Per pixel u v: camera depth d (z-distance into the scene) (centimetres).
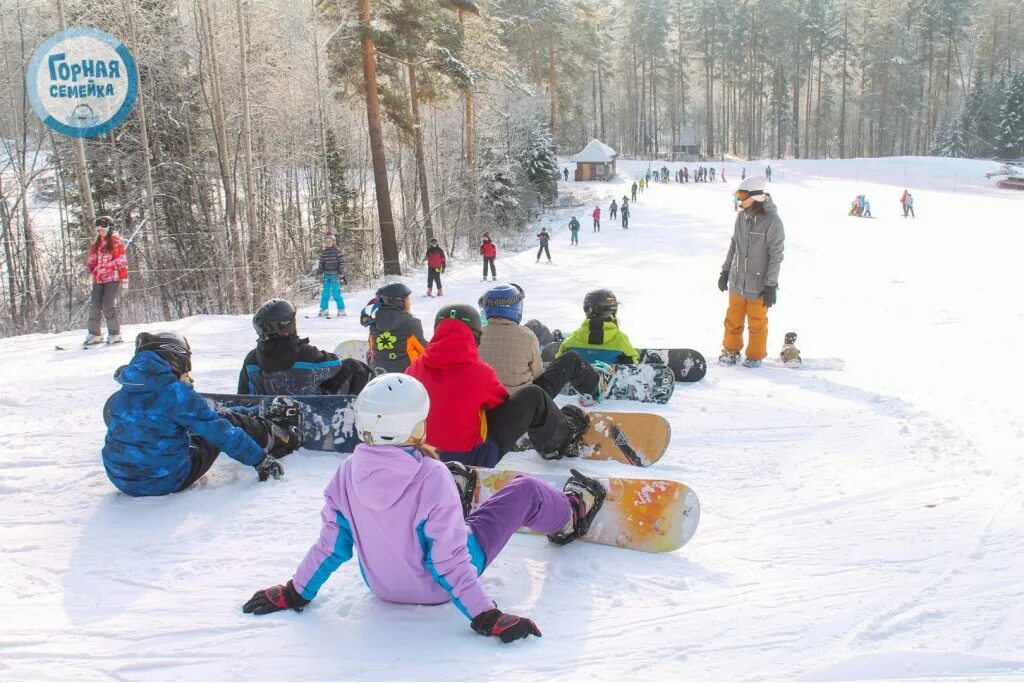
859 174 7919
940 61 10619
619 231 4056
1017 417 621
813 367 920
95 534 395
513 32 6253
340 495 299
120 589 337
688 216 4619
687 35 11162
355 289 2350
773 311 1487
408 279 2497
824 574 357
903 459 534
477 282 2338
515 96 5234
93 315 1070
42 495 447
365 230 2839
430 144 3894
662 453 525
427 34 2611
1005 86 9731
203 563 363
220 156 2016
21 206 2005
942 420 625
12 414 652
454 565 291
